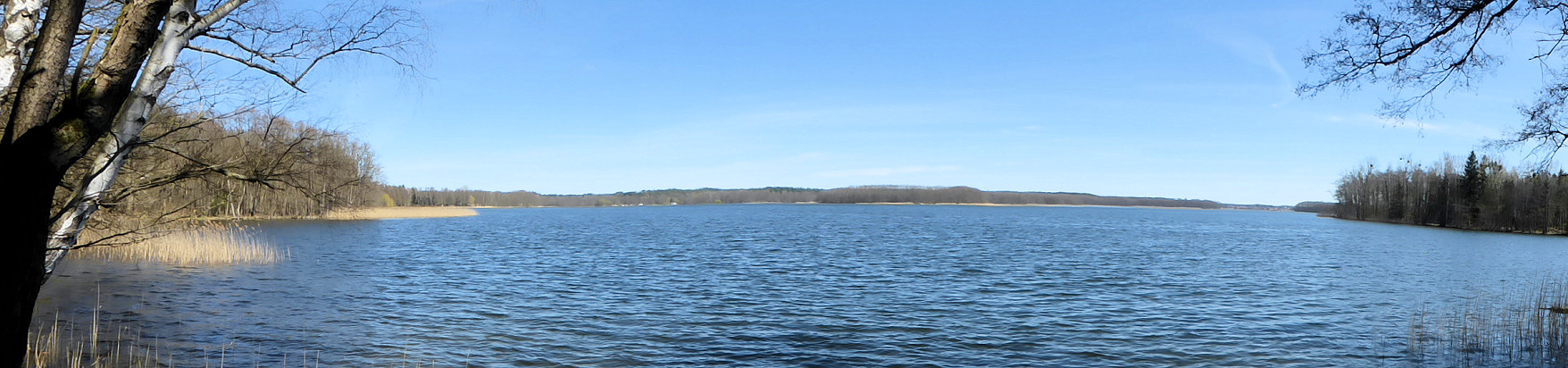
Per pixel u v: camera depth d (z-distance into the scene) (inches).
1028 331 714.2
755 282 1122.0
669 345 642.8
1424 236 3248.0
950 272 1314.0
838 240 2383.1
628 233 2861.7
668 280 1143.0
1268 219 7081.7
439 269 1301.7
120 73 195.3
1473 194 4168.3
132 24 197.0
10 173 178.1
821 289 1031.0
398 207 4975.4
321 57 350.6
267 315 746.8
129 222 447.8
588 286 1064.8
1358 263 1674.5
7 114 298.8
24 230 179.5
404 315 772.6
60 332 621.3
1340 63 483.2
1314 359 607.2
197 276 1038.4
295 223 2866.6
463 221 3969.0
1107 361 600.1
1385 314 849.5
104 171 251.0
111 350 568.1
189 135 355.6
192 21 255.3
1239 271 1411.2
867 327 730.2
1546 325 714.2
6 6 231.5
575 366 564.4
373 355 583.8
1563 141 533.0
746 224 4055.1
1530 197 3686.0
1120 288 1087.6
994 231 3221.0
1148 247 2135.8
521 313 803.4
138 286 919.0
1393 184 5502.0
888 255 1702.8
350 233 2386.8
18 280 178.4
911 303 897.5
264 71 340.5
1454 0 443.2
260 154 369.7
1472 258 1893.5
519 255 1638.8
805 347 637.3
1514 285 1221.1
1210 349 643.5
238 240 1470.2
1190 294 1023.0
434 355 588.7
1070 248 2033.7
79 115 188.5
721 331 703.1
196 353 573.9
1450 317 806.5
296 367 542.0
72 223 273.3
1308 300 972.6
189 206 447.2
